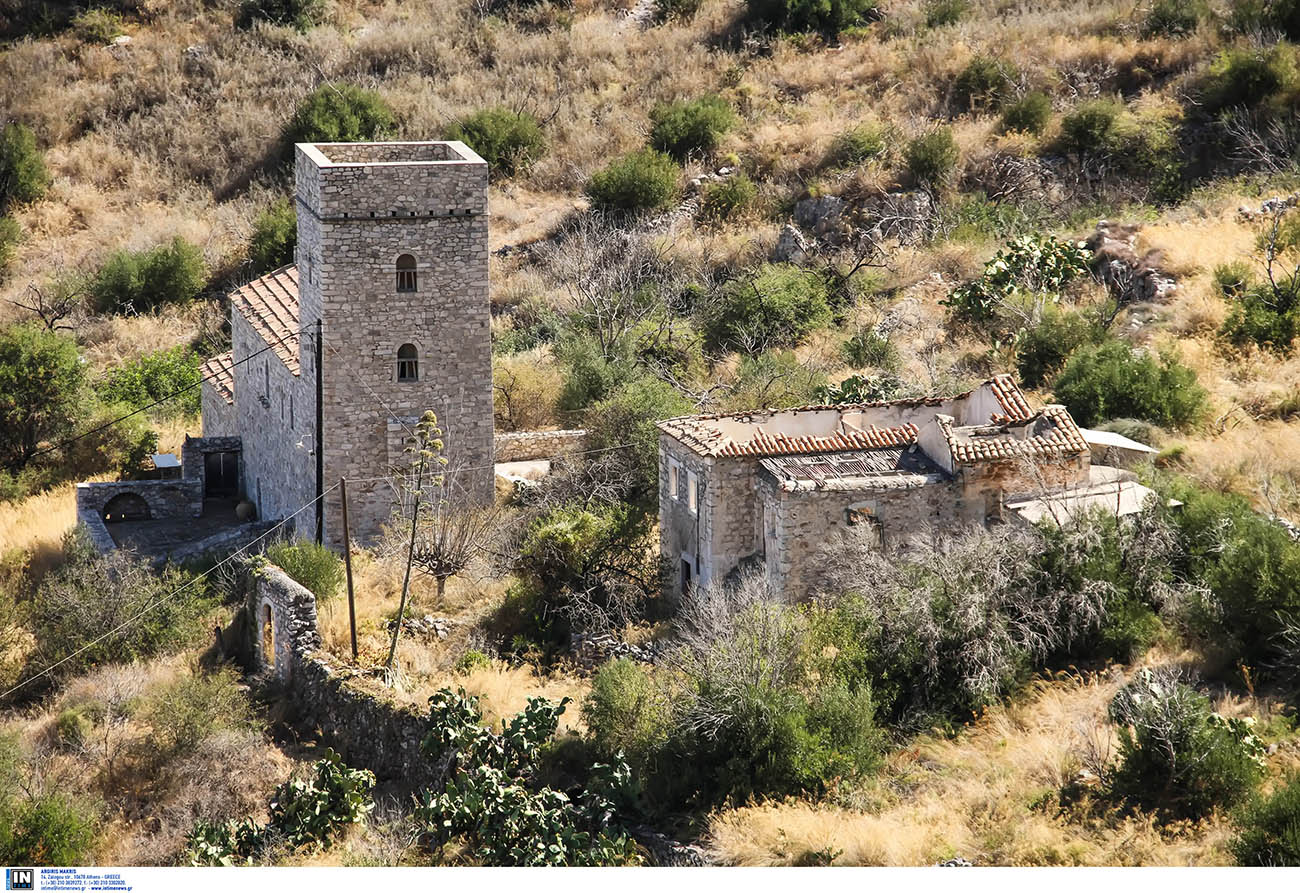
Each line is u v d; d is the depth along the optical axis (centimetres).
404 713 5341
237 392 8694
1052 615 5344
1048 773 4675
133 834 5097
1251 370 7431
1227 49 11850
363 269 6881
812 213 11406
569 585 6372
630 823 4834
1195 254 8806
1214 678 5119
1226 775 4422
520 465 7975
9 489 9025
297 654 5916
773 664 5131
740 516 6075
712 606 5481
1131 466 6444
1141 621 5353
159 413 10231
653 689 5241
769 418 6372
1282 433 6694
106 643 6325
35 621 6519
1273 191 9831
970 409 6425
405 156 7362
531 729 5122
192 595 6600
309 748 5612
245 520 8288
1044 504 5856
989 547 5444
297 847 4850
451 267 6994
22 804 4931
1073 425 6059
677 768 4975
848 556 5678
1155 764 4528
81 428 9656
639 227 11588
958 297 9025
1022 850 4297
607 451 7281
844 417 6391
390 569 6694
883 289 10156
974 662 5194
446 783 5066
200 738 5394
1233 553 5294
